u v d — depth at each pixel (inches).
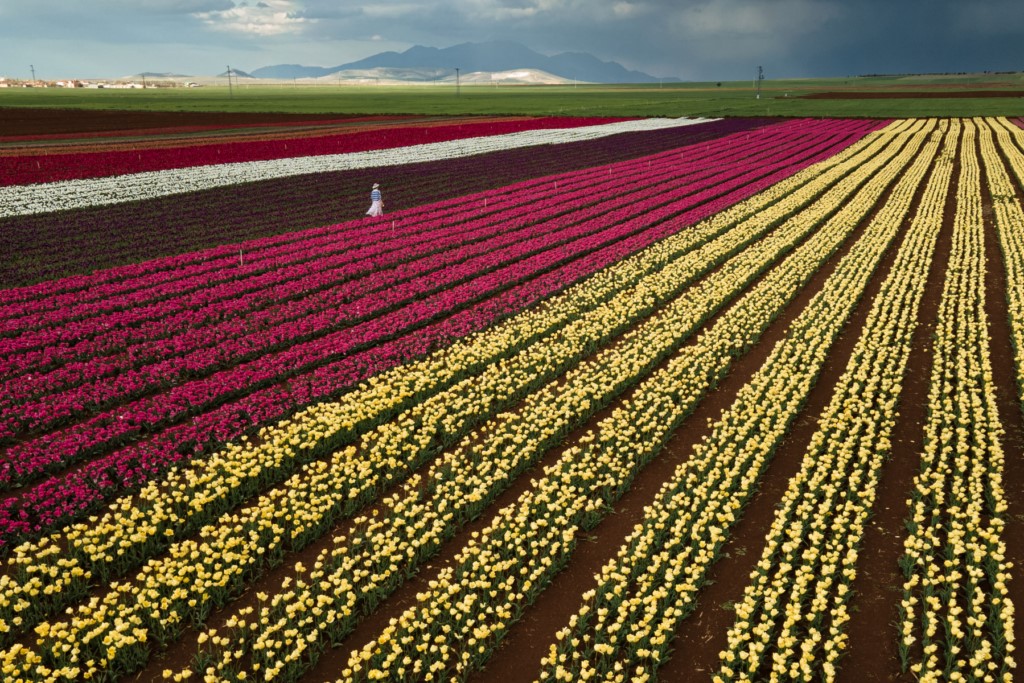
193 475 495.5
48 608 391.2
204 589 401.7
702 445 567.8
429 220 1419.8
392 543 434.9
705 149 2605.8
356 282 988.6
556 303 932.0
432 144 2721.5
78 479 499.5
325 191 1728.6
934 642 382.0
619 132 3213.6
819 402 669.3
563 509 497.0
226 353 735.1
